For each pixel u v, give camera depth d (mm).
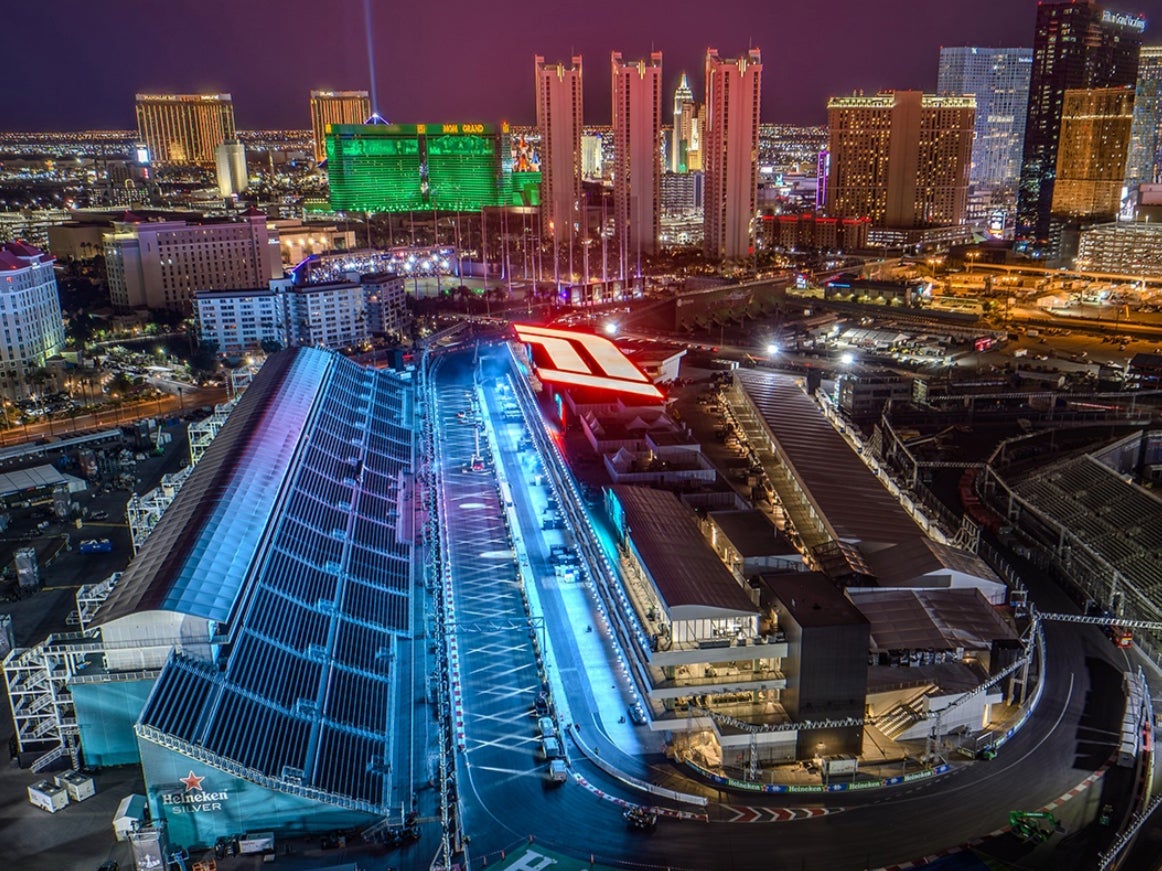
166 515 194875
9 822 137000
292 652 163875
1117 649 183500
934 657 163250
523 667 174750
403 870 126375
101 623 148625
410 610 198250
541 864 127125
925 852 129250
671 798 140375
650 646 152375
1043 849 129750
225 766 131500
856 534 198750
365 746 150875
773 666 153500
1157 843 131250
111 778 146750
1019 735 156500
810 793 141875
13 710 151750
